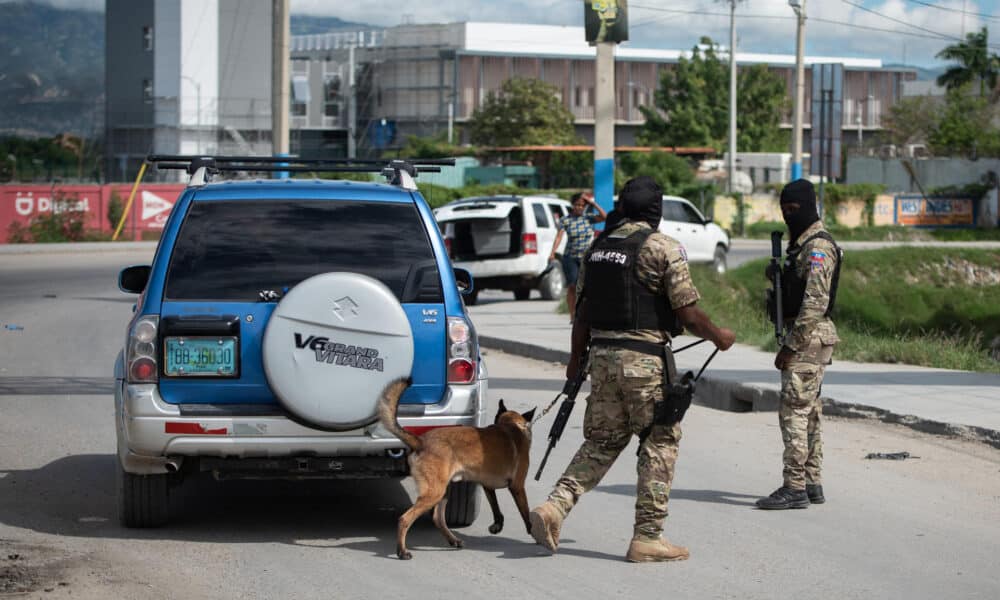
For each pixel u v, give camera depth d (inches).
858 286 1514.5
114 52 3302.2
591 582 257.0
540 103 3764.8
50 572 261.4
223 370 277.3
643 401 261.1
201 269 283.7
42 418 473.4
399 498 344.5
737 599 245.3
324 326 273.1
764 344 672.4
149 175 3002.0
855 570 267.7
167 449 275.0
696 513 323.9
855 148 3649.1
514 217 1007.6
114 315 902.4
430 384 285.4
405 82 4160.9
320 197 296.2
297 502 338.6
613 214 269.7
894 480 364.8
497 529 297.0
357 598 244.4
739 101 3602.4
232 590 249.4
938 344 692.1
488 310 947.3
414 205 298.2
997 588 254.1
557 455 403.2
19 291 1092.5
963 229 2659.9
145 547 284.8
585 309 270.1
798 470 327.3
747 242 2219.5
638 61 4463.6
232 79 3302.2
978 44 3240.7
